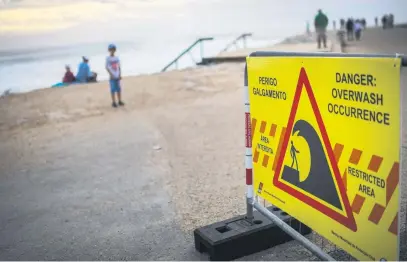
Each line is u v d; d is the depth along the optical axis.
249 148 3.48
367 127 2.28
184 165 5.93
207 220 4.05
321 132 2.65
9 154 7.33
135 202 4.66
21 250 3.74
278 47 25.05
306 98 2.74
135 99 12.19
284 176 3.11
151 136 7.85
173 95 12.44
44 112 11.12
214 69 17.34
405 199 4.07
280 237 3.44
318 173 2.73
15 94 14.33
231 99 11.16
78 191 5.18
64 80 17.48
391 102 2.11
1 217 4.52
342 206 2.56
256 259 3.26
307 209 2.89
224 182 5.10
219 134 7.62
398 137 2.10
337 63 2.43
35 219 4.41
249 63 3.35
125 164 6.18
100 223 4.19
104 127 8.98
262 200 4.41
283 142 3.06
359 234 2.45
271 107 3.14
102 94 13.21
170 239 3.73
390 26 46.97
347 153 2.46
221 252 3.22
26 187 5.49
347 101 2.40
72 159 6.70
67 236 3.96
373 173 2.29
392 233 2.21
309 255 3.25
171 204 4.53
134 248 3.62
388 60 2.09
